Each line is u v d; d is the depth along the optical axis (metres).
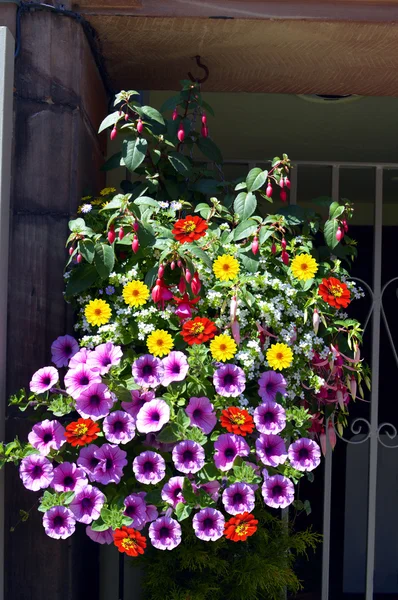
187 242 1.97
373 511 2.90
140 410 1.85
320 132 3.86
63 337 2.03
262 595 2.40
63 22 2.14
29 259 2.11
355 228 4.78
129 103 2.17
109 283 2.06
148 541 2.40
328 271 2.27
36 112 2.12
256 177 2.18
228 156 4.27
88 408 1.85
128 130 2.26
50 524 1.84
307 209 2.37
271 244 2.21
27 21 2.12
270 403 1.93
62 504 1.84
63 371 2.11
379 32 2.28
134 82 2.75
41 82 2.12
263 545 2.42
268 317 2.01
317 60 2.53
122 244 2.12
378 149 4.16
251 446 2.05
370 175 4.00
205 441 1.84
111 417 1.86
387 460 3.33
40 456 1.86
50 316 2.10
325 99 3.38
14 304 2.10
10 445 1.89
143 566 2.49
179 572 2.37
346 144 4.07
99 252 1.96
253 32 2.29
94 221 2.17
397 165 2.90
